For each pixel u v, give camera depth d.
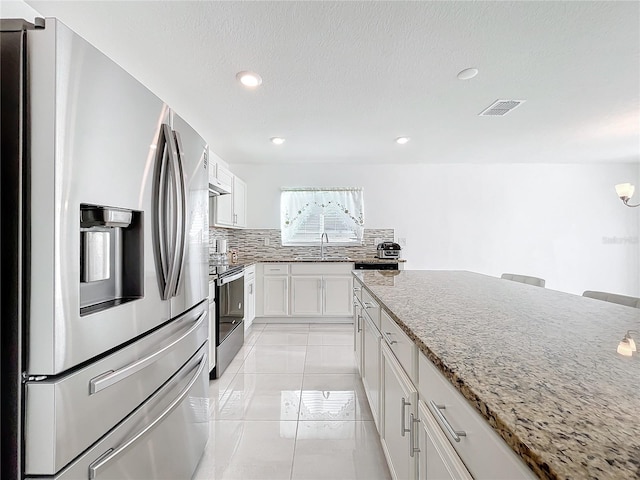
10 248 0.80
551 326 1.05
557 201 4.95
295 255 4.88
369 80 2.27
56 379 0.81
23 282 0.80
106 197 0.97
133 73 2.16
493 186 4.95
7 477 0.79
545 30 1.74
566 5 1.56
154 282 1.21
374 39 1.80
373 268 4.37
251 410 2.19
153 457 1.17
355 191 4.90
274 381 2.63
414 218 4.93
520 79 2.27
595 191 4.96
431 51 1.92
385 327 1.51
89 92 0.90
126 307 1.05
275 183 4.89
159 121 1.25
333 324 4.37
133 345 1.08
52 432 0.79
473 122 3.14
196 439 1.56
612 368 0.71
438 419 0.84
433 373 0.88
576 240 4.97
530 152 4.29
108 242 1.04
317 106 2.72
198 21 1.66
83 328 0.87
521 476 0.50
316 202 4.88
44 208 0.80
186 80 2.26
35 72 0.80
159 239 1.23
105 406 0.94
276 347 3.44
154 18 1.63
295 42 1.83
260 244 4.88
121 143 1.04
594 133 3.50
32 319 0.80
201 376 1.64
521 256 4.96
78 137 0.87
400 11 1.59
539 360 0.76
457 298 1.54
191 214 1.53
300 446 1.81
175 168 1.29
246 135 3.50
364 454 1.74
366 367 2.12
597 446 0.45
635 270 4.98
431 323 1.08
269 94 2.49
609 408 0.54
